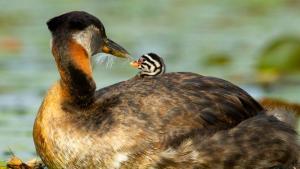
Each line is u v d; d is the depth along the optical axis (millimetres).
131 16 34562
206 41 29734
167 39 29984
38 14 33812
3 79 23891
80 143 13523
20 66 25906
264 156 14055
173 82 14344
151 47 28438
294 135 14500
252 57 26984
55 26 14234
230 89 14477
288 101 19578
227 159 13781
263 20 33594
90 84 13883
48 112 13828
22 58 27078
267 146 14078
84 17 14336
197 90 14211
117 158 13469
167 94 13984
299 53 24859
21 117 19547
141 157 13500
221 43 29266
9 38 29844
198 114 13875
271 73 24422
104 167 13531
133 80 14609
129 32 31141
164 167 13570
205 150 13648
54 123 13719
